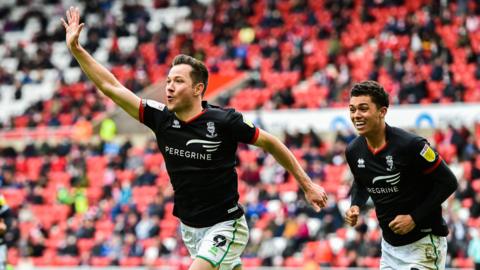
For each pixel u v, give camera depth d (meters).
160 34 50.38
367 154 11.97
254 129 11.53
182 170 11.60
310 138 35.94
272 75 43.84
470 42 42.03
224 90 43.94
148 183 37.75
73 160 41.22
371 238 28.22
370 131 11.73
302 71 43.62
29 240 35.75
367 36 44.97
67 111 46.62
